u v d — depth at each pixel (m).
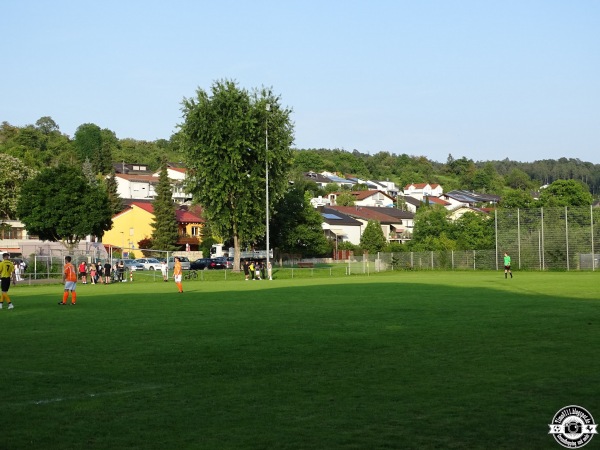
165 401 10.89
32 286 54.38
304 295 36.16
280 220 86.94
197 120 70.25
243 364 14.11
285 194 87.19
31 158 141.00
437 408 10.09
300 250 91.31
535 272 72.69
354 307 27.55
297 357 14.88
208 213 71.94
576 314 23.22
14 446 8.59
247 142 69.38
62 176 88.38
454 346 16.02
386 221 139.50
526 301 29.50
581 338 17.08
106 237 115.81
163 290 44.75
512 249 76.44
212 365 14.05
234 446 8.45
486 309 25.66
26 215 88.44
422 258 81.56
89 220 88.44
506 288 40.47
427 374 12.66
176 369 13.66
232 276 70.38
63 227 87.56
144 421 9.68
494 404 10.27
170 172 173.75
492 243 86.75
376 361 14.19
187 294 39.09
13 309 29.28
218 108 70.44
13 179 98.38
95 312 27.22
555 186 104.31
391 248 99.62
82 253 69.69
